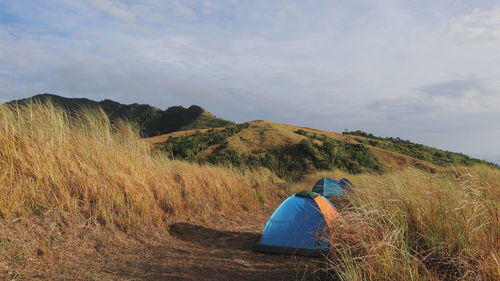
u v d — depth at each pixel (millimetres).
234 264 4758
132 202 6352
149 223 6273
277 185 14719
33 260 3992
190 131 62625
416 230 3662
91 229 5227
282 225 5598
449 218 3568
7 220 4422
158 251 5242
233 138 50344
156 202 7098
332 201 7359
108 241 5164
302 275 4047
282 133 52656
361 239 3508
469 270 2812
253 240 6324
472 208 3748
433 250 3291
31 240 4336
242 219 8625
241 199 10234
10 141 5457
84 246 4785
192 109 108000
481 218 3574
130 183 6668
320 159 41156
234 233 6941
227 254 5332
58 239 4645
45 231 4641
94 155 6773
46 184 5355
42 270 3840
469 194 4371
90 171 6230
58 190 5430
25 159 5469
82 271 4031
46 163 5641
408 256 3127
